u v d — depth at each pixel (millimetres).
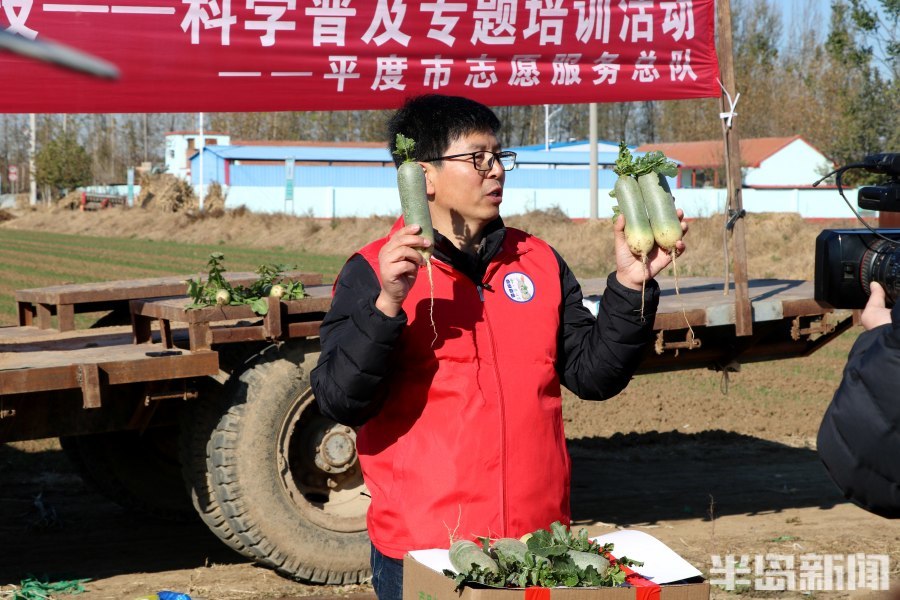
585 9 6816
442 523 2791
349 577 5727
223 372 6250
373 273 2877
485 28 6613
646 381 12281
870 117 31828
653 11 6969
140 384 5387
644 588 2574
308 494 5852
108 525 7094
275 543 5527
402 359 2857
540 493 2865
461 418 2812
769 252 25062
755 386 12117
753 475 8500
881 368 2451
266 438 5512
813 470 8688
